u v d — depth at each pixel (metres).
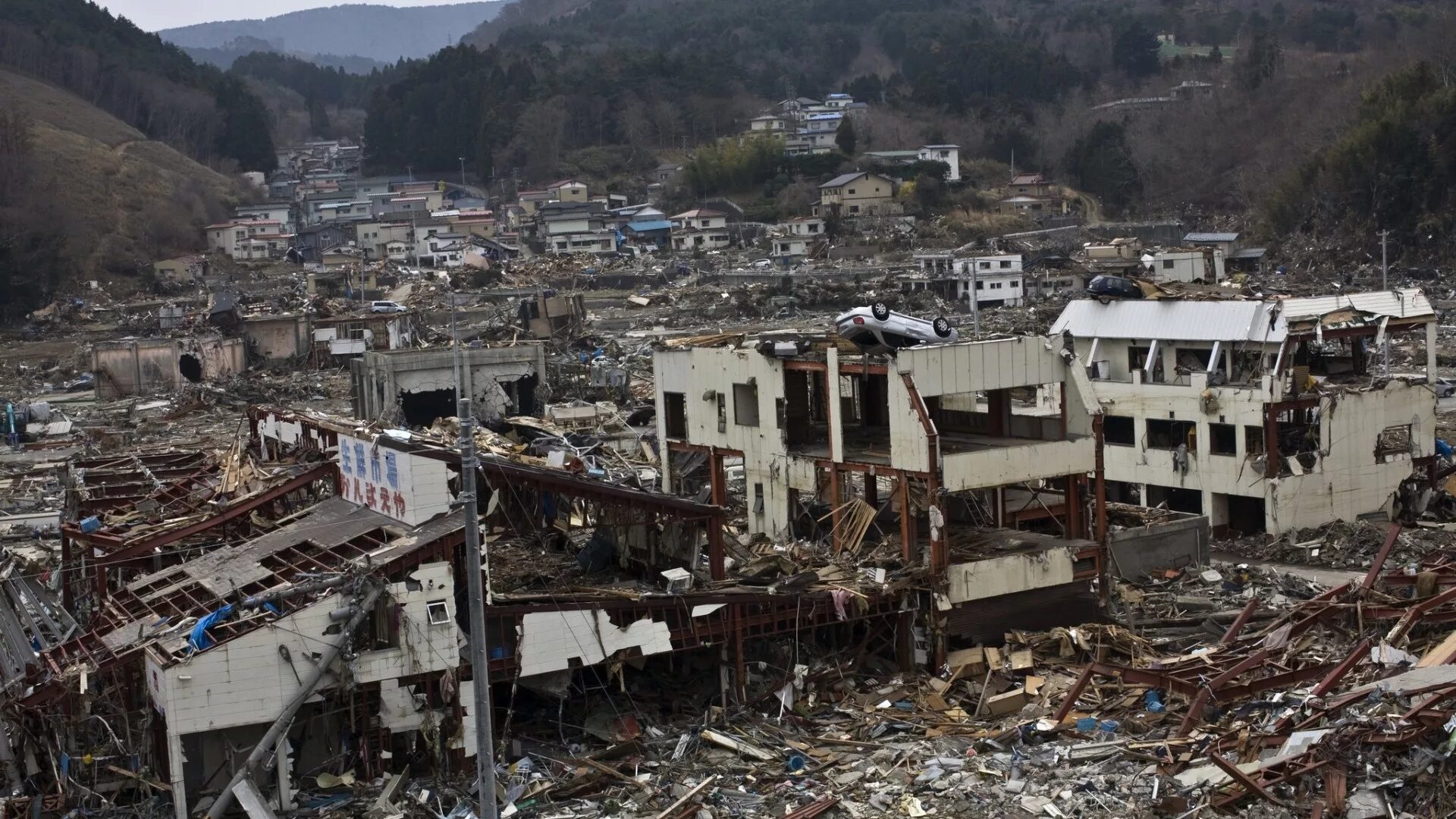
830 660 32.31
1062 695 30.20
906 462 33.75
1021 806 25.03
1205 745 26.58
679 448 43.59
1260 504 47.06
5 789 27.33
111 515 39.38
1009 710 30.09
